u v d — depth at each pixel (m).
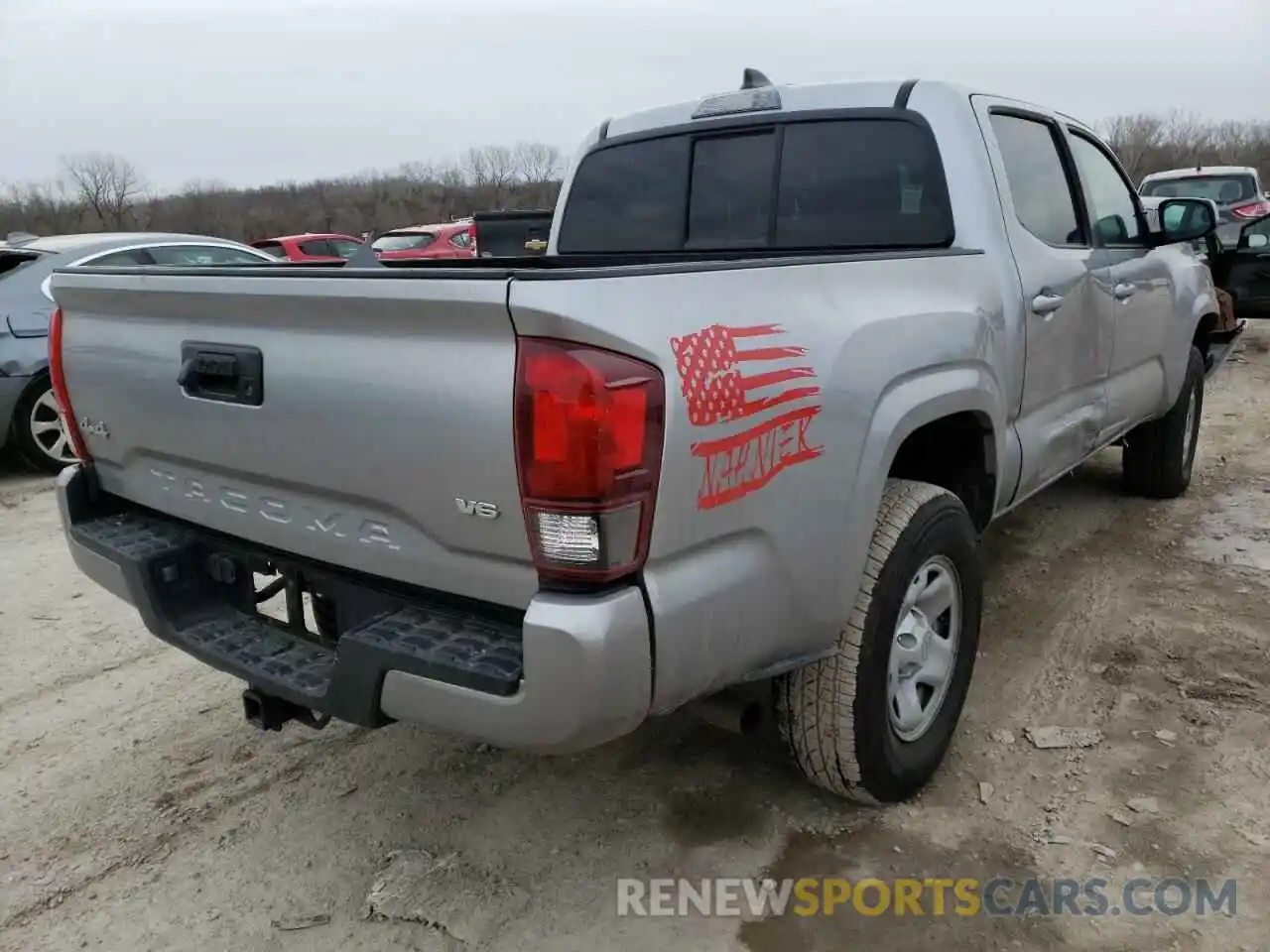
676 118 4.01
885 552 2.62
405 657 2.05
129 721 3.57
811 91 3.64
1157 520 5.29
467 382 1.95
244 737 3.43
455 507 2.04
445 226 16.00
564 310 1.83
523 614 2.09
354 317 2.09
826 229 3.65
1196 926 2.38
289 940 2.46
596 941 2.41
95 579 2.85
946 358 2.83
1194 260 5.41
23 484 6.92
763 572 2.25
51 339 2.96
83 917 2.57
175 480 2.71
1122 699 3.42
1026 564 4.71
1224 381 9.32
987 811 2.86
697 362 2.02
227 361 2.38
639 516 1.93
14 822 2.98
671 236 4.10
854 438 2.44
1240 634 3.88
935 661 2.93
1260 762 3.02
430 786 3.10
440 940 2.44
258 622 2.68
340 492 2.25
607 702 1.92
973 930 2.41
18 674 3.96
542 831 2.85
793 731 2.69
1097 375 4.14
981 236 3.30
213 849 2.83
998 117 3.60
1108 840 2.70
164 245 7.87
